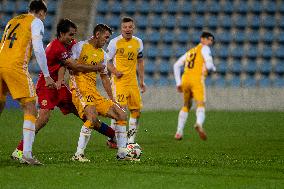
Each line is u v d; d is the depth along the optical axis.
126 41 31.14
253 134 36.94
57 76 25.09
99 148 29.58
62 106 25.62
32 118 21.88
